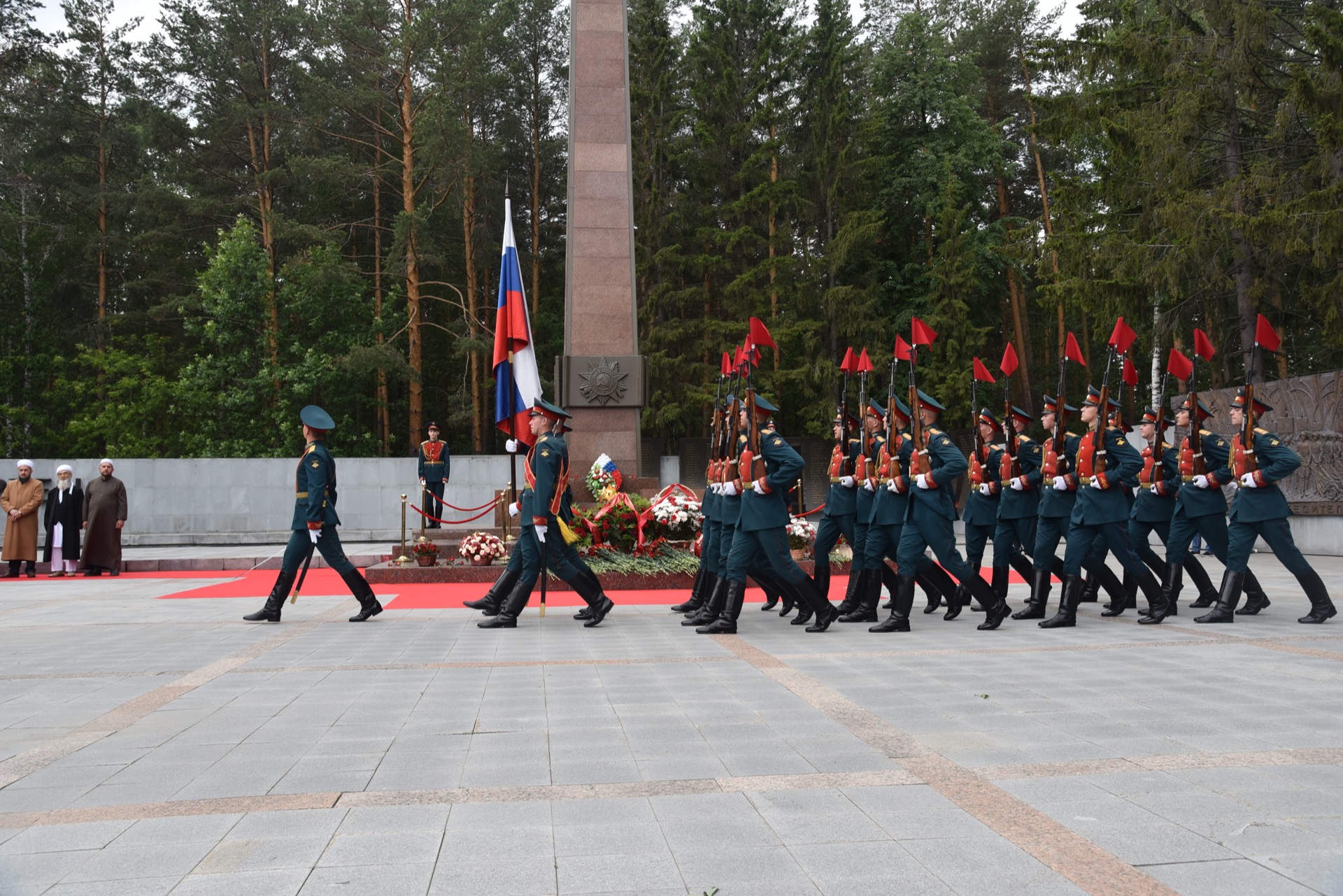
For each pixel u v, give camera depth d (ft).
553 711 15.85
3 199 104.01
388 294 104.83
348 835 10.03
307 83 94.27
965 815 10.48
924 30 114.11
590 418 49.78
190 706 16.44
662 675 19.12
